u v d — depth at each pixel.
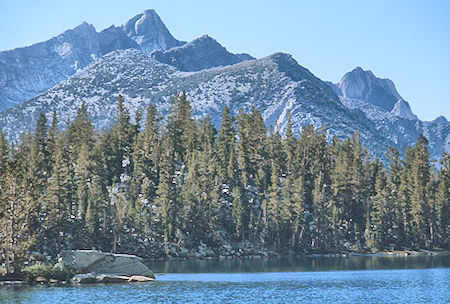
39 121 187.25
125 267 92.75
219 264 137.38
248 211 173.25
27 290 77.19
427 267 125.31
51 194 138.50
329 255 173.25
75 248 141.00
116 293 75.75
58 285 83.31
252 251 167.00
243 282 92.88
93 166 177.38
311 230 182.75
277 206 174.00
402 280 96.56
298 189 181.00
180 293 77.44
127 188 173.12
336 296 76.19
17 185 88.19
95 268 90.69
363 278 100.44
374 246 184.38
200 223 163.12
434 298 74.12
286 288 84.88
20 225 87.19
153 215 161.12
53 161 179.12
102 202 151.25
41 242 136.25
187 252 157.38
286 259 157.62
